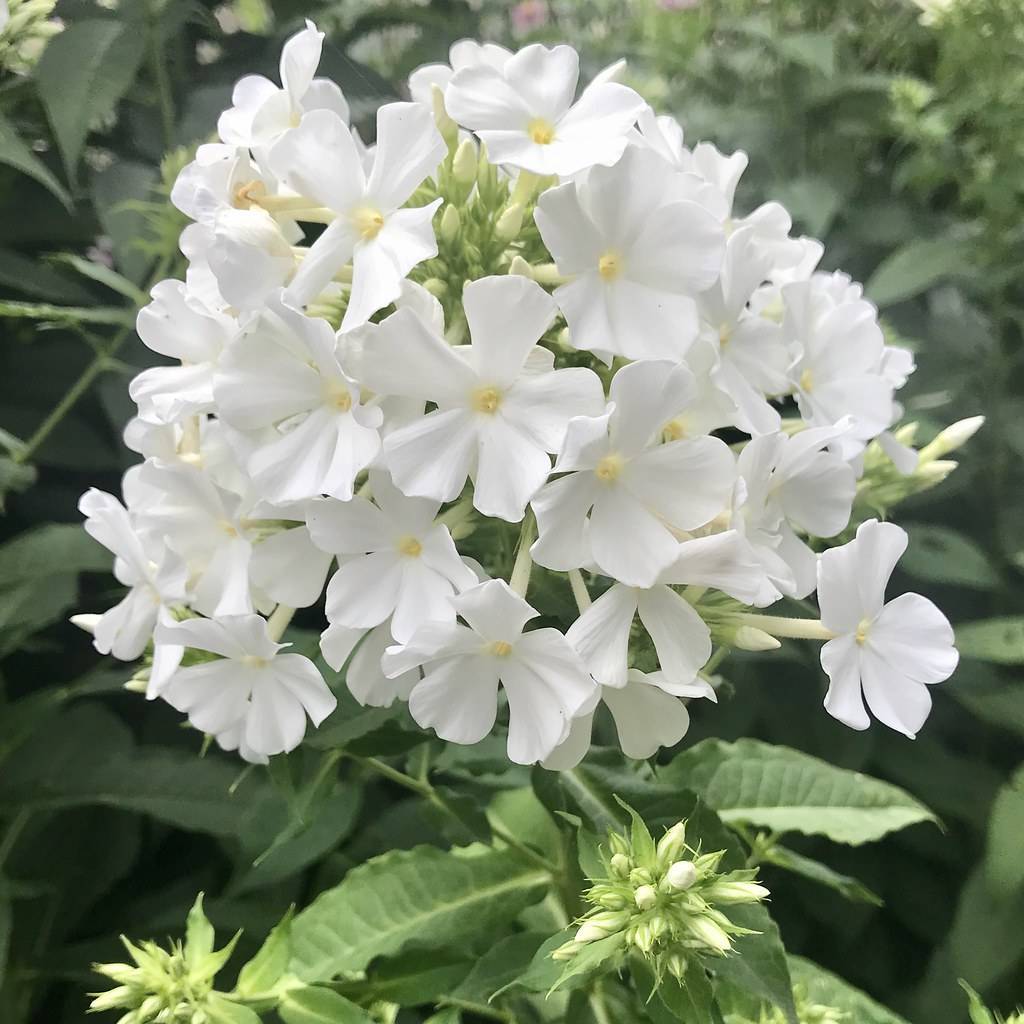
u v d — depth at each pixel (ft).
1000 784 0.84
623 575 0.41
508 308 0.40
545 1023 0.63
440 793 0.60
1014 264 0.85
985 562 0.81
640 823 0.43
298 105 0.47
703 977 0.44
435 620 0.42
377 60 1.00
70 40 0.64
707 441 0.42
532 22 1.14
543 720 0.43
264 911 0.76
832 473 0.48
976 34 0.84
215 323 0.48
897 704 0.47
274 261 0.44
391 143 0.42
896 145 0.97
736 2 1.07
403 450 0.41
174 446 0.51
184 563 0.50
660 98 0.97
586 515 0.42
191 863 0.88
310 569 0.48
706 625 0.44
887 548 0.45
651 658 0.49
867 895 0.63
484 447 0.42
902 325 0.96
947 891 0.86
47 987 0.82
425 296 0.43
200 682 0.49
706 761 0.68
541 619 0.51
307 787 0.55
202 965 0.51
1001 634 0.75
